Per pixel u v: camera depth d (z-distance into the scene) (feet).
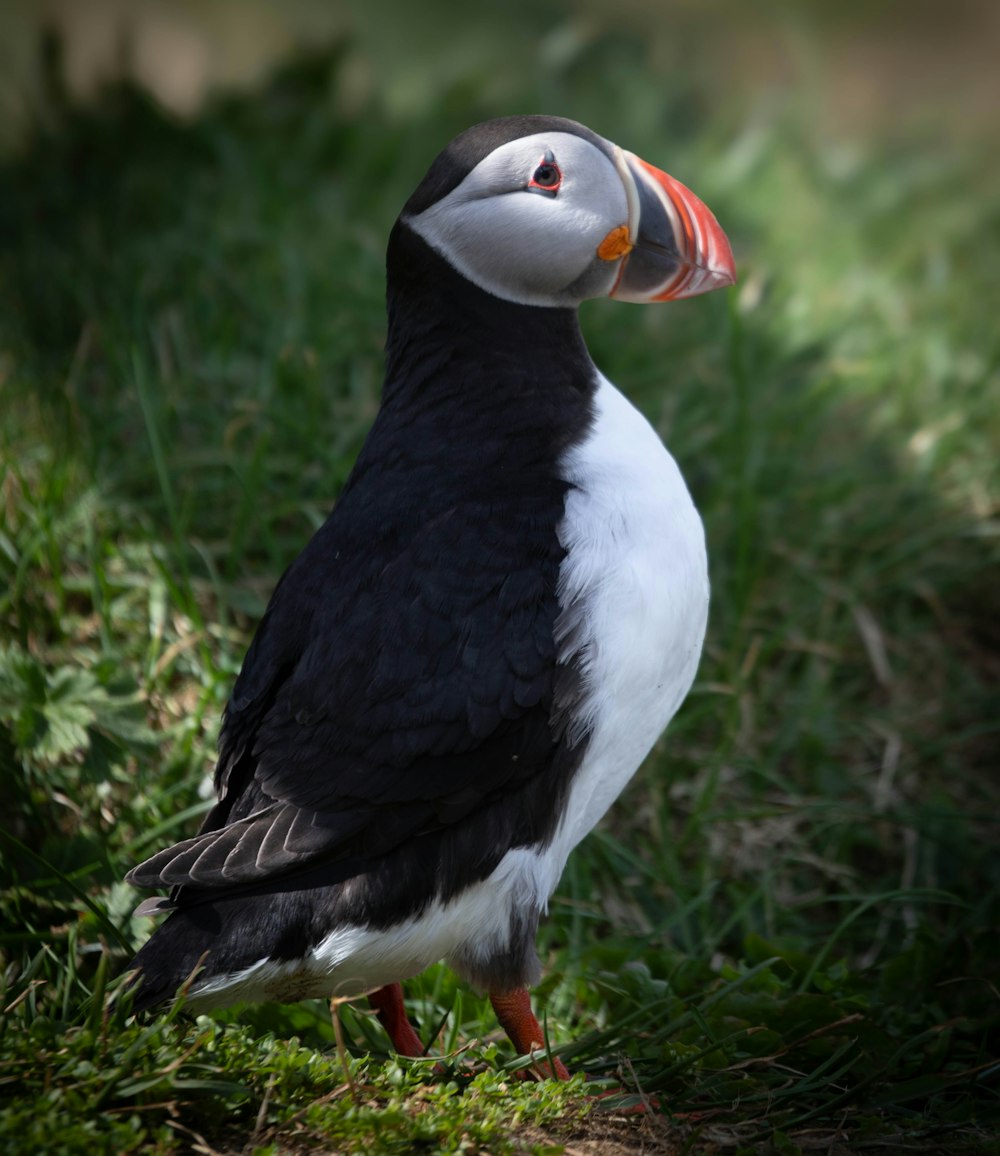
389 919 17.99
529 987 21.24
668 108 50.70
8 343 34.37
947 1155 18.01
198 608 27.43
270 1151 15.70
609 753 19.52
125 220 41.01
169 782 24.30
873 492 34.27
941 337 39.83
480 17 53.78
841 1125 18.57
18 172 43.93
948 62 60.54
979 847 27.55
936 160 50.57
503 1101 17.61
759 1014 20.92
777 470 33.71
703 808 26.55
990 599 32.58
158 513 29.78
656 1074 19.42
